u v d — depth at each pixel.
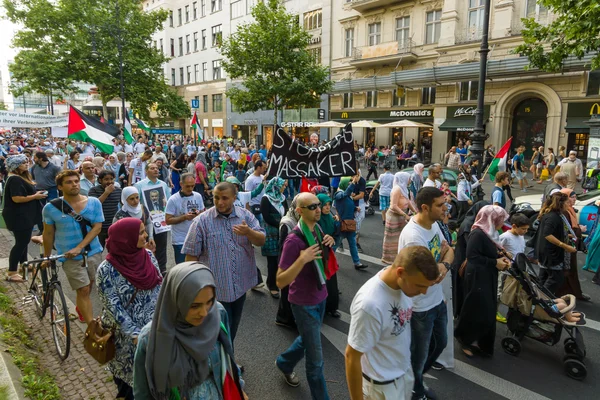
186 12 44.50
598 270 6.14
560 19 9.63
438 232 3.47
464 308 4.01
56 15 28.17
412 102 26.59
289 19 22.16
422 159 25.69
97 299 5.39
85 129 10.38
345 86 27.78
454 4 23.02
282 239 3.84
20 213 5.69
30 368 3.50
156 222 5.62
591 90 19.16
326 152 5.97
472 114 23.30
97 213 4.23
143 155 10.20
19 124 15.52
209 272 1.79
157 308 1.79
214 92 42.19
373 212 11.31
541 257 5.27
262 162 7.54
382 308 2.16
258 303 5.41
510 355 4.19
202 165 11.72
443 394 3.53
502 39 21.22
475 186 9.58
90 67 28.56
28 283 5.75
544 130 21.69
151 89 31.30
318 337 3.13
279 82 21.17
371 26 27.92
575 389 3.62
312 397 3.18
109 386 3.48
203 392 1.87
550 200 5.22
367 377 2.29
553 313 3.87
